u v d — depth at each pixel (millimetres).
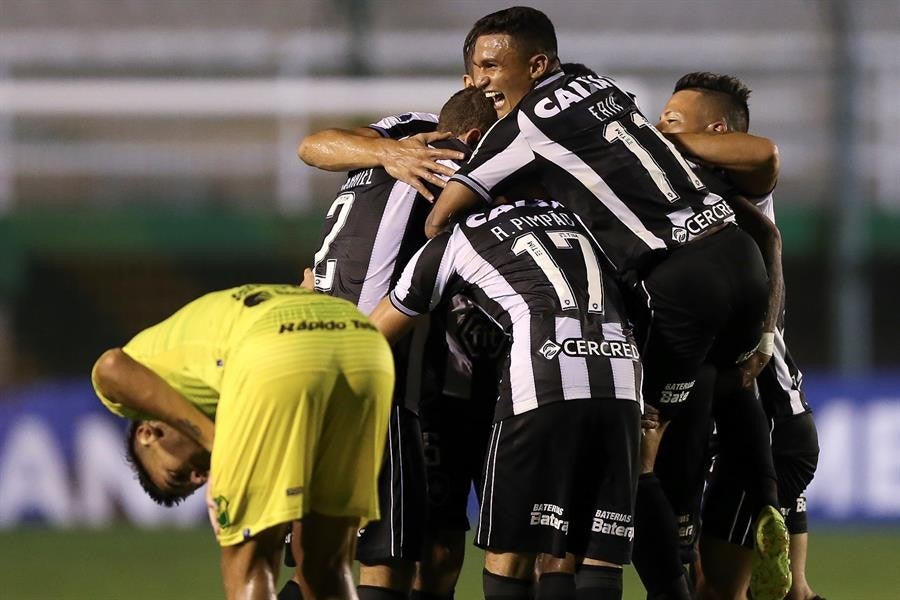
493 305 13977
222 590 23094
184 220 45438
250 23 48375
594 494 13672
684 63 47531
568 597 13688
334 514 12289
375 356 12195
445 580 15578
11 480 32875
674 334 14297
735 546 15914
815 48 46969
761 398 16828
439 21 47719
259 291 12453
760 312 14703
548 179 14344
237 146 47688
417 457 14602
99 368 12289
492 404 15383
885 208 44906
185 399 12219
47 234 45438
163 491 13203
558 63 15500
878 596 22469
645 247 14070
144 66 48250
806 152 47062
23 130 48031
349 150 15359
